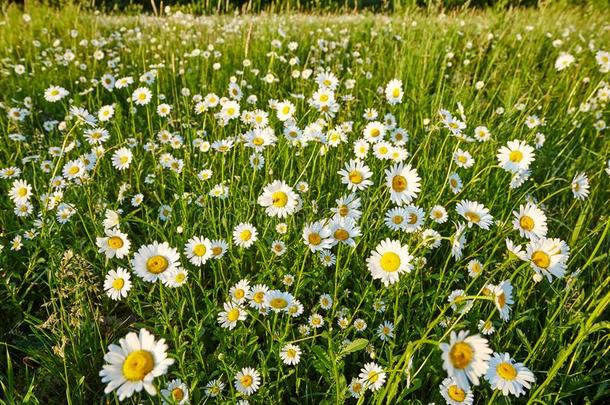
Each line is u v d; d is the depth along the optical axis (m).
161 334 0.44
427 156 0.64
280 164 0.67
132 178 0.69
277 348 0.41
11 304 0.52
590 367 0.46
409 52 1.06
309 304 0.51
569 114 0.86
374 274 0.37
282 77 1.03
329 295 0.47
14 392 0.39
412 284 0.45
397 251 0.37
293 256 0.53
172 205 0.56
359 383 0.39
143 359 0.27
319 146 0.67
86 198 0.60
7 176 0.61
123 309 0.54
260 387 0.39
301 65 1.13
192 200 0.61
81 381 0.41
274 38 1.21
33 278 0.55
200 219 0.58
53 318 0.44
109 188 0.67
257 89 0.97
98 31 1.33
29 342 0.49
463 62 1.13
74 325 0.45
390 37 1.25
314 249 0.41
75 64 1.03
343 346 0.41
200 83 0.98
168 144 0.71
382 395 0.33
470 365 0.25
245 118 0.66
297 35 1.31
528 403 0.34
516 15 1.40
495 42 1.21
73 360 0.45
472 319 0.42
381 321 0.48
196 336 0.41
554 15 1.54
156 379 0.38
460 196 0.59
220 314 0.43
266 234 0.55
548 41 1.31
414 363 0.42
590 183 0.70
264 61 1.09
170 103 0.90
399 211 0.46
